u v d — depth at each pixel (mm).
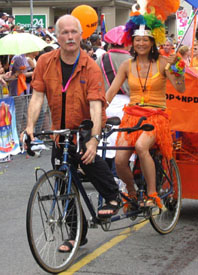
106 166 4289
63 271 4117
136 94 4836
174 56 4621
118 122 4441
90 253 4539
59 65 4180
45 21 23062
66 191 4176
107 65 6133
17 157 9297
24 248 4715
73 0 25297
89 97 4152
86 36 9750
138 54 4820
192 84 5098
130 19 4746
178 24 10078
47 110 9711
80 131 4016
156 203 4727
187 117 5168
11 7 25828
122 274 4059
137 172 4828
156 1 4723
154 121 4652
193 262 4328
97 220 4348
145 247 4691
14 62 9438
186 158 5453
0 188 7094
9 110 9023
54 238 4113
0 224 5469
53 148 4391
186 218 5586
